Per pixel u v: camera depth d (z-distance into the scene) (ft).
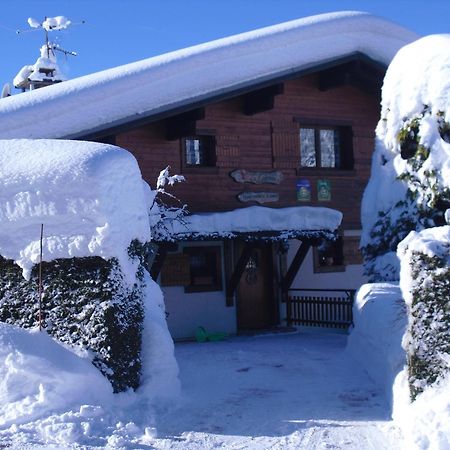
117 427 20.77
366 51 49.83
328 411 23.75
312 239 47.70
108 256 23.12
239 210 45.27
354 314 34.45
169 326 46.78
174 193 45.93
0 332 22.09
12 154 24.90
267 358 35.27
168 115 42.29
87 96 40.32
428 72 33.40
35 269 23.70
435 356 20.54
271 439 20.67
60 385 21.34
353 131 52.95
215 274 49.03
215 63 44.32
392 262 34.99
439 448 17.93
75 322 23.22
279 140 49.96
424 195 33.42
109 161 23.85
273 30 47.29
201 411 23.80
